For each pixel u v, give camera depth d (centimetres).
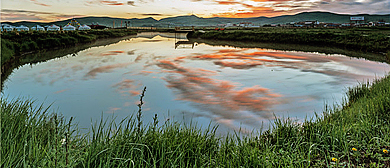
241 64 1652
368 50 2503
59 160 263
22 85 1112
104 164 280
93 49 2759
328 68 1516
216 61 1786
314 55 2195
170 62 1730
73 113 748
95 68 1510
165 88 1027
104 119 693
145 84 1099
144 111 764
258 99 874
